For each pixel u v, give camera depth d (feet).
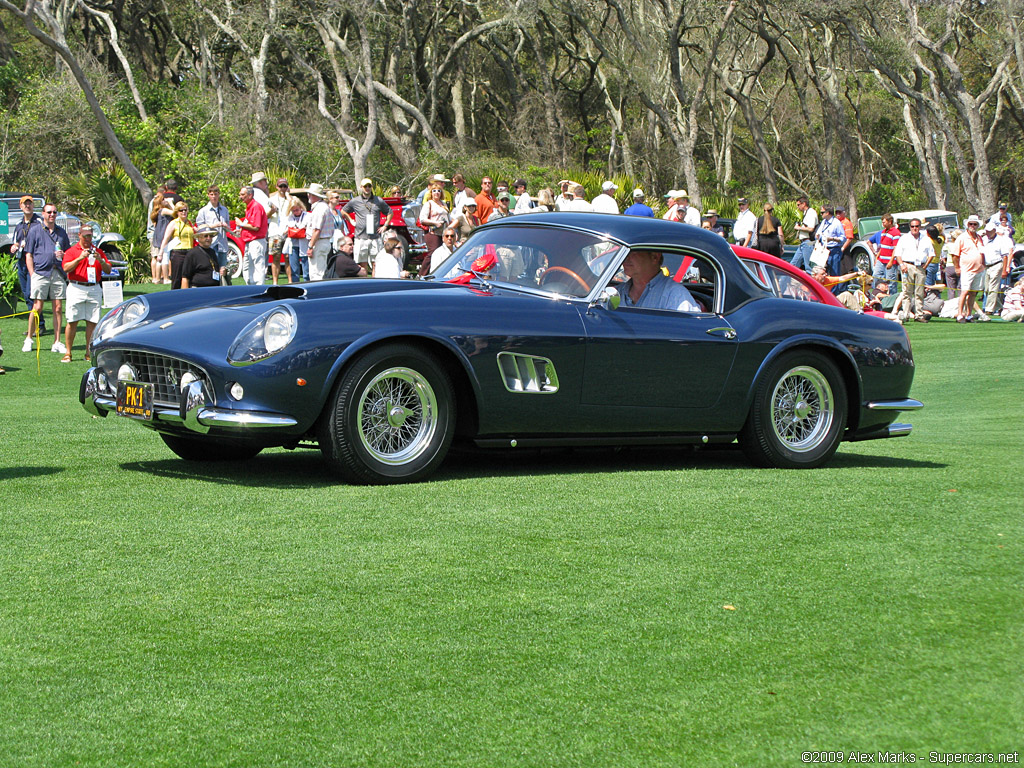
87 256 66.90
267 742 13.29
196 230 66.08
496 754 13.06
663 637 16.88
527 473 31.09
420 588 19.07
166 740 13.34
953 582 19.85
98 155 172.86
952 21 234.58
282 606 18.06
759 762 12.91
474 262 33.30
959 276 110.22
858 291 83.71
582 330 30.30
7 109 177.99
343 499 26.45
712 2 216.95
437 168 205.57
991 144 323.98
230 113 195.52
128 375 29.48
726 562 20.98
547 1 229.04
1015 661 16.05
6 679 15.06
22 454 33.63
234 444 32.81
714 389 32.35
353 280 31.65
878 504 26.71
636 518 24.62
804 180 336.49
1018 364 71.51
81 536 22.40
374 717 13.98
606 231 32.32
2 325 84.12
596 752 13.12
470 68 281.74
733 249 35.88
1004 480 30.83
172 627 17.03
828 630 17.28
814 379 34.19
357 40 246.27
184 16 245.86
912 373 35.91
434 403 28.91
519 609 18.03
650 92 225.35
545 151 260.01
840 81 287.07
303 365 27.12
